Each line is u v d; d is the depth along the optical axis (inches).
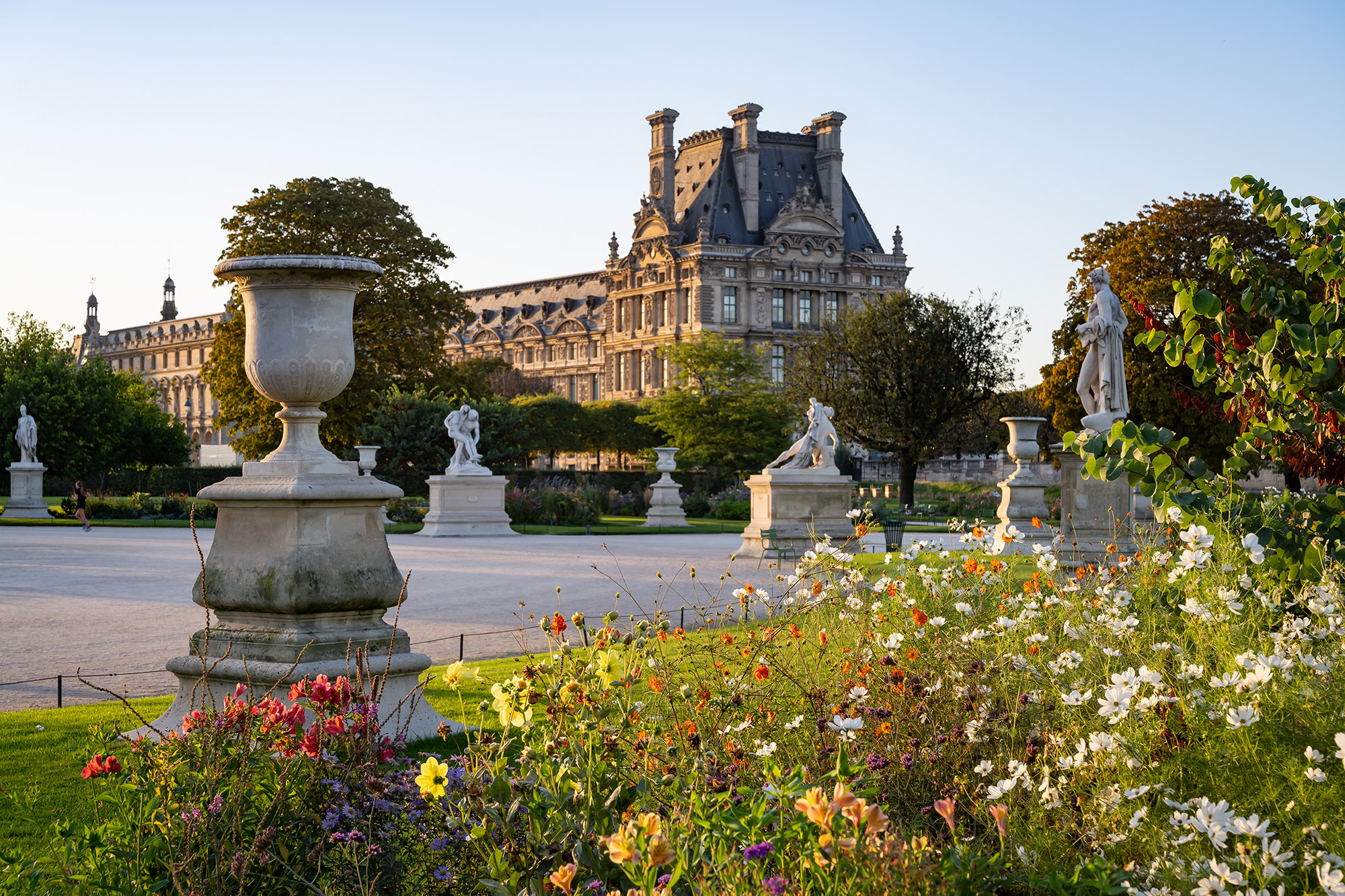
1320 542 301.4
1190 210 2133.4
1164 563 326.0
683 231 5846.5
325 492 352.5
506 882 182.9
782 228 5733.3
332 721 222.2
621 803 206.1
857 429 3036.4
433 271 2566.4
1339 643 228.5
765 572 1034.1
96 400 3142.2
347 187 2519.7
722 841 175.2
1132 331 2018.9
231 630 357.7
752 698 280.1
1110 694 196.4
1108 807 186.7
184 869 189.8
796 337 5487.2
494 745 233.6
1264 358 333.4
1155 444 325.7
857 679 275.4
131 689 492.4
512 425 2603.3
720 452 3331.7
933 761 229.8
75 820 261.3
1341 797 171.2
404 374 2519.7
